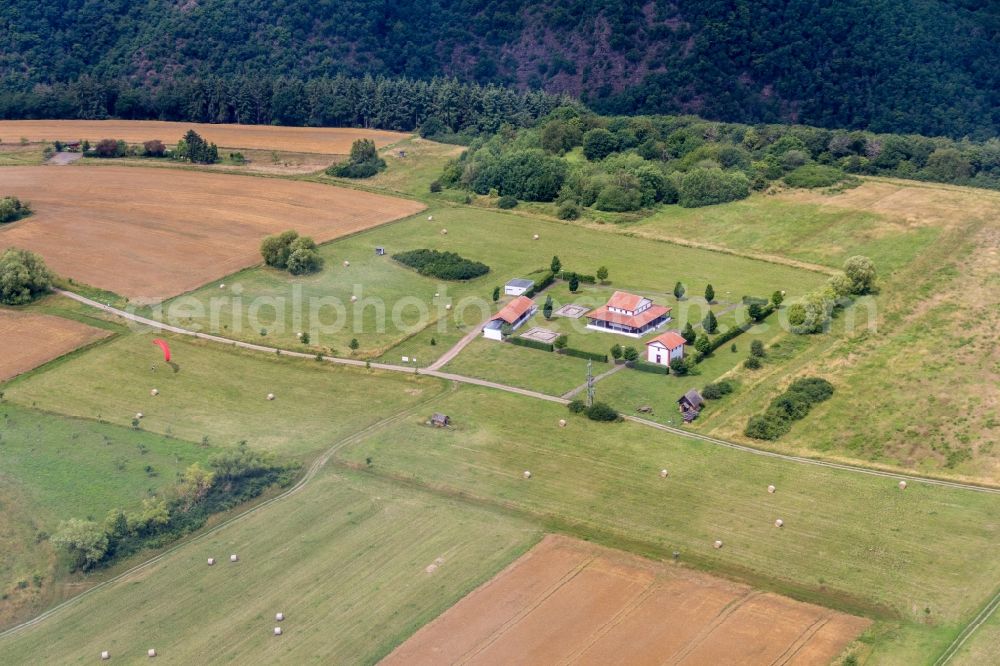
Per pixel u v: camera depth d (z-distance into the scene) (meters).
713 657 108.56
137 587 122.75
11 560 127.88
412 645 111.44
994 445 144.88
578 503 136.38
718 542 127.19
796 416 154.88
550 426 155.00
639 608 116.25
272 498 139.00
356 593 120.00
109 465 146.12
